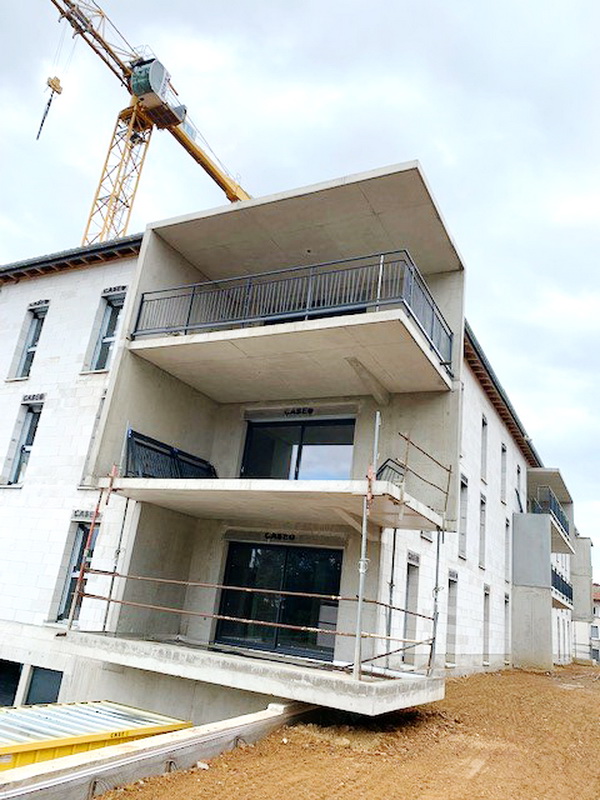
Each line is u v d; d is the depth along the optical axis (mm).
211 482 9750
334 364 11211
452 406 11422
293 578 12062
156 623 11859
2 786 3844
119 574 10492
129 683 10469
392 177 10273
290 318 13211
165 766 5324
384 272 12422
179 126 39500
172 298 12625
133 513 11750
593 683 20906
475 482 18938
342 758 6469
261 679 8344
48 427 14930
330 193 10805
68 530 13625
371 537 11297
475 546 18906
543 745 8430
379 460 11719
